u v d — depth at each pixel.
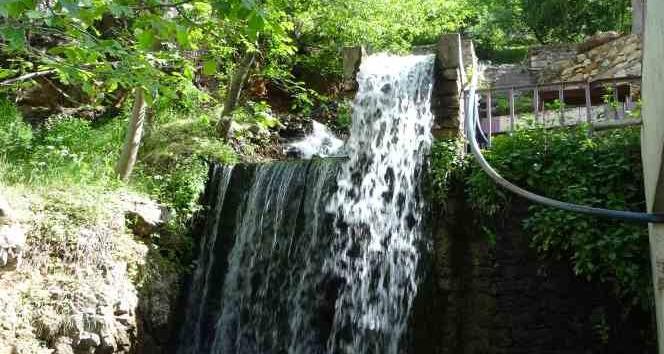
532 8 17.81
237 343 7.68
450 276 6.46
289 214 7.88
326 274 7.36
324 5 11.35
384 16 12.20
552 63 13.20
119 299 6.34
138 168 8.48
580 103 11.05
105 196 6.93
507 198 6.35
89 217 6.41
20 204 6.02
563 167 6.09
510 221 6.34
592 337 5.82
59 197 6.46
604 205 5.82
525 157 6.30
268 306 7.64
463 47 12.12
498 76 13.46
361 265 7.13
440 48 7.27
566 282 6.01
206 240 8.20
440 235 6.59
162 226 7.52
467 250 6.50
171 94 3.80
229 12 3.01
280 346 7.43
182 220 7.90
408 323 6.60
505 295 6.23
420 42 16.69
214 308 7.86
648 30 4.10
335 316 7.17
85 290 6.01
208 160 8.78
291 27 7.96
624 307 5.71
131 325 6.48
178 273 7.60
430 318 6.46
